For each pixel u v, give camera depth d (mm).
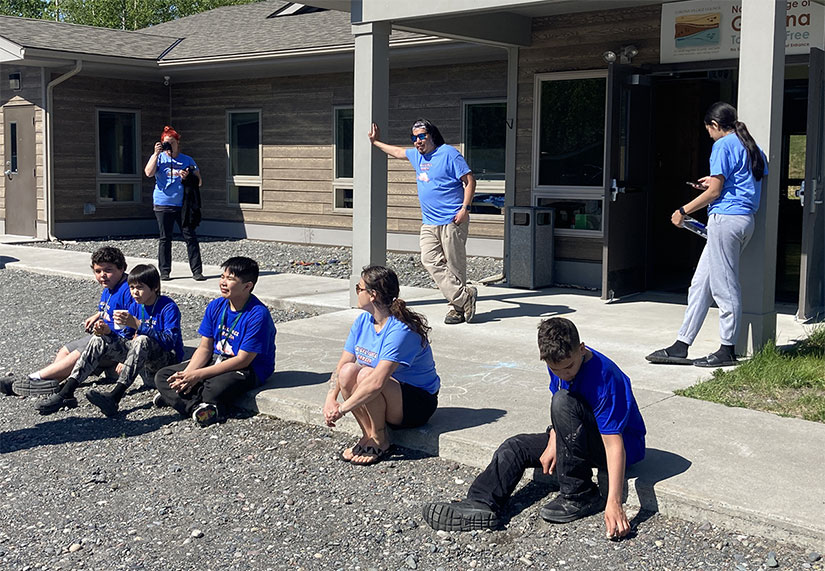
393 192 14336
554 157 10695
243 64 15078
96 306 10008
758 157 6488
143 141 17141
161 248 11273
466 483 4938
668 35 9539
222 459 5398
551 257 10672
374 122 9039
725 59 9180
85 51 15305
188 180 11133
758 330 6777
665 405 5758
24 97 16109
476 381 6434
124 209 17016
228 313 6137
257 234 16406
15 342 8414
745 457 4840
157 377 6160
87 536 4383
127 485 5027
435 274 8312
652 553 4066
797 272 11422
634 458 4500
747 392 5992
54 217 15969
